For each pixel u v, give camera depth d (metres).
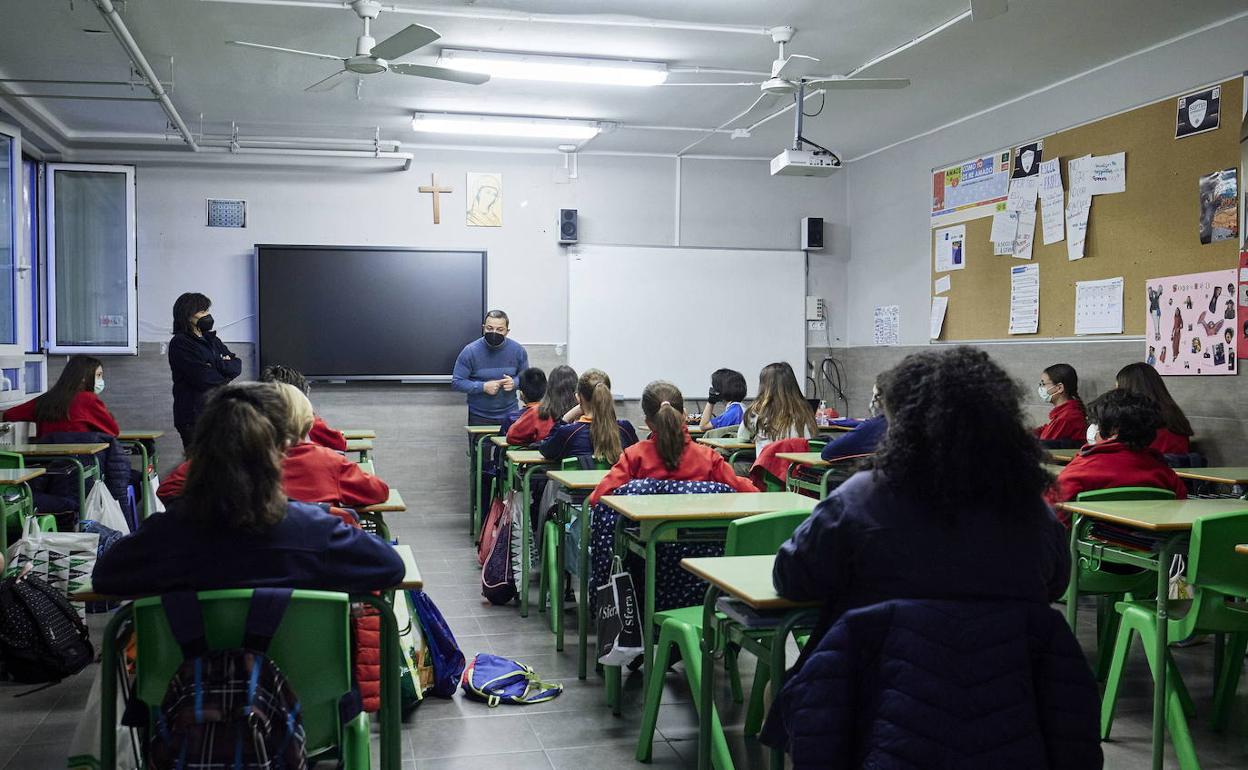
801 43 5.34
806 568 1.72
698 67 5.78
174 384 5.91
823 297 8.65
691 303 8.34
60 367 7.23
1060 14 4.86
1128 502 3.02
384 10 4.75
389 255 7.76
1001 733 1.48
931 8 4.81
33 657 3.52
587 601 3.54
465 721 3.12
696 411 8.35
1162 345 5.34
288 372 3.80
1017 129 6.48
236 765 1.54
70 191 7.18
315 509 1.84
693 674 2.51
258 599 1.64
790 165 5.49
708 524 2.79
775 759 1.85
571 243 8.12
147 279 7.48
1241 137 4.85
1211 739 2.97
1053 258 6.16
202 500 1.73
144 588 1.72
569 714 3.18
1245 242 4.83
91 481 5.07
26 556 3.81
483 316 7.94
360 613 2.21
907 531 1.62
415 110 6.87
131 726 1.84
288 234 7.70
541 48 5.44
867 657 1.57
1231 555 2.49
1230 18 4.91
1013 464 1.62
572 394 5.34
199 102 6.58
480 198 8.00
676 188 8.34
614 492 3.16
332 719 1.76
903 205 7.80
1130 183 5.56
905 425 1.66
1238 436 4.87
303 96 6.45
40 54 5.46
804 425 5.08
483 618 4.39
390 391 7.84
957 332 7.12
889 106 6.68
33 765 2.80
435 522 7.21
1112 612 3.42
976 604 1.56
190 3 4.70
